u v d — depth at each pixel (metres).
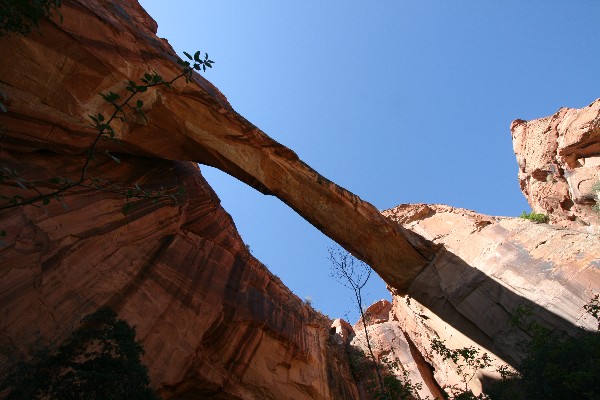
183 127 16.39
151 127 15.87
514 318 14.96
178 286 15.25
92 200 13.08
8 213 10.09
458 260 20.12
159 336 13.09
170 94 15.52
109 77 13.41
